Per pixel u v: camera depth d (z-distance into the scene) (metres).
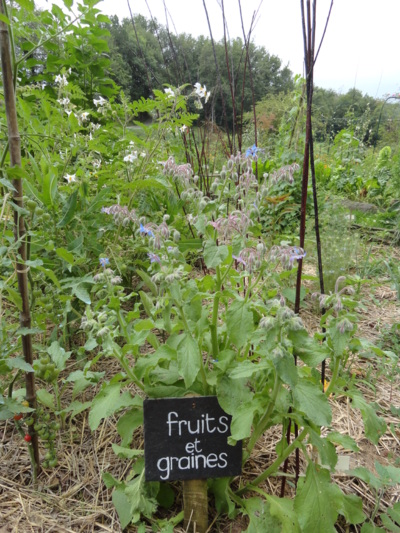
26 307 1.76
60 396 2.31
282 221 4.91
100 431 2.21
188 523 1.67
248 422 1.46
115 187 3.32
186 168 1.75
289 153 5.05
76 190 2.69
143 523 1.67
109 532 1.69
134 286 3.49
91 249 2.82
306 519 1.44
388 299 3.90
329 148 8.97
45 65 4.92
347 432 2.30
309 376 1.74
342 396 2.60
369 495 1.92
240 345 1.53
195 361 1.53
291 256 1.52
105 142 3.96
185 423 1.65
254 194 1.89
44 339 2.55
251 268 1.53
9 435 2.19
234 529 1.71
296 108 5.17
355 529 1.74
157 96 3.27
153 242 1.62
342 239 4.21
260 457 2.06
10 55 1.58
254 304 1.59
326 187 7.30
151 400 1.63
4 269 2.38
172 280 1.53
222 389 1.63
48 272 1.67
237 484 1.90
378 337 3.20
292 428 2.22
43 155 2.81
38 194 2.64
